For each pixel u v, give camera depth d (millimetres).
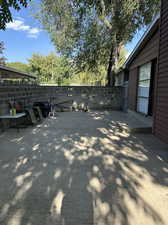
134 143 3902
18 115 4703
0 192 2012
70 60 12539
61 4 9867
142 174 2475
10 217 1634
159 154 3240
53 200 1881
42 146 3656
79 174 2461
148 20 9172
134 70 8148
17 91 5805
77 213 1691
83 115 8430
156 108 4484
